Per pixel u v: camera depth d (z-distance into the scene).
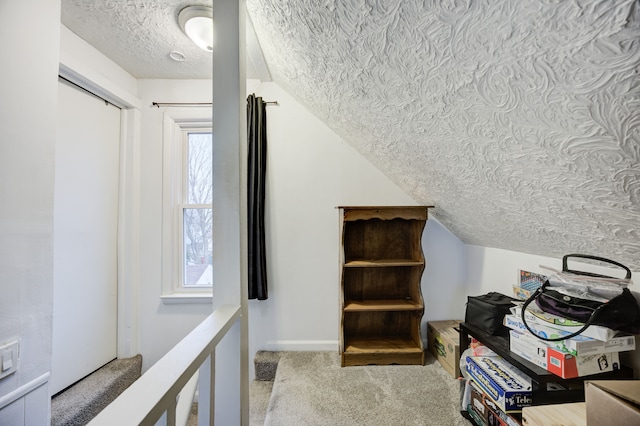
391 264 1.56
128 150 1.79
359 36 0.66
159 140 1.85
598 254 0.88
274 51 1.31
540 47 0.41
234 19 0.89
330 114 1.51
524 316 0.94
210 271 1.96
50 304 0.93
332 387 1.37
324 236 1.84
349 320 1.81
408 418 1.16
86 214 1.55
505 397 0.89
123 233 1.77
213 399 0.73
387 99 0.86
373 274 1.80
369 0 0.54
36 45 0.89
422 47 0.56
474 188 1.02
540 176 0.69
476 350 1.19
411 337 1.76
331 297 1.83
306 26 0.81
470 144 0.78
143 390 0.48
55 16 0.95
